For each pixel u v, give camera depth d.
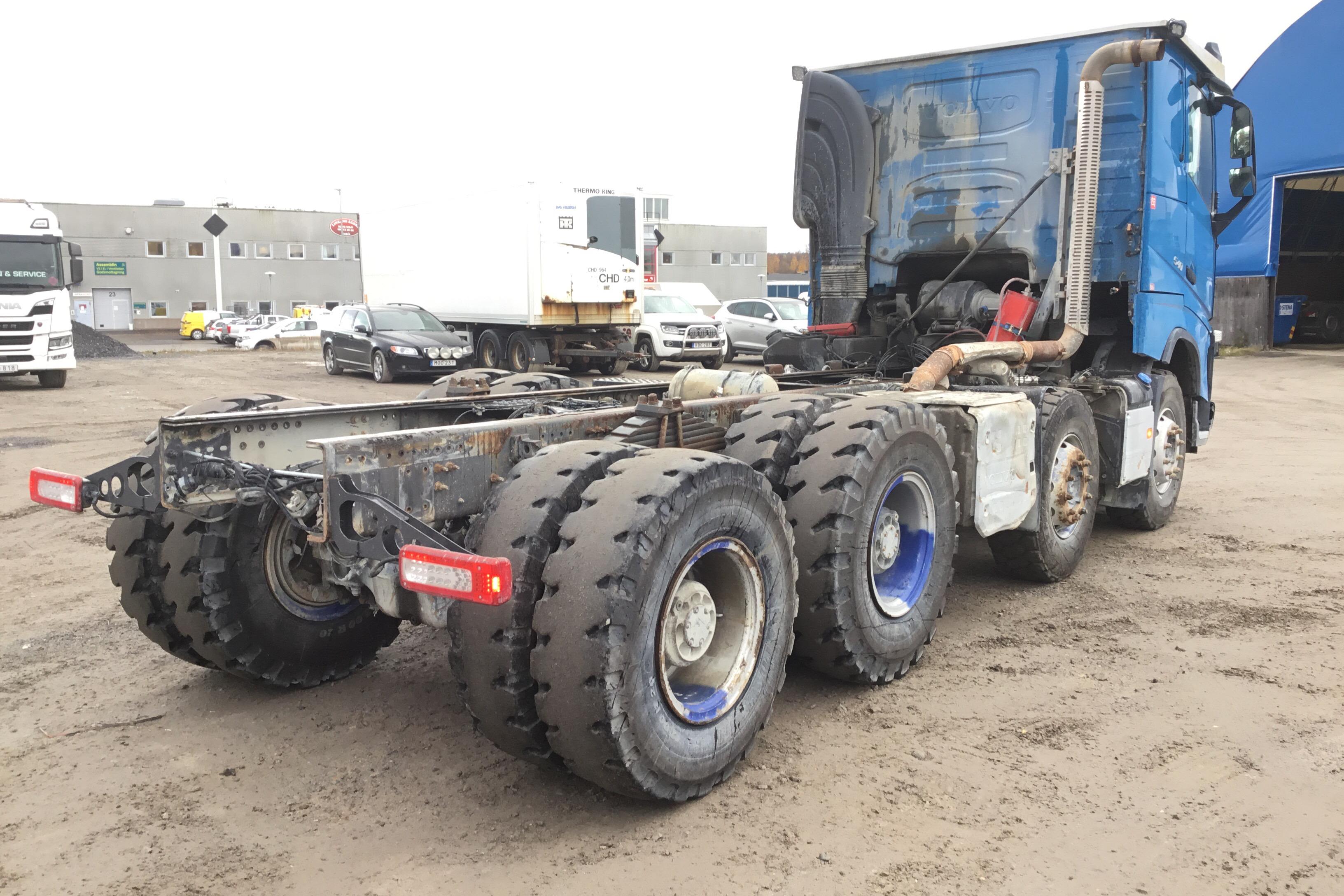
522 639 2.89
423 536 2.88
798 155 7.48
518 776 3.35
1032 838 2.90
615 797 3.19
